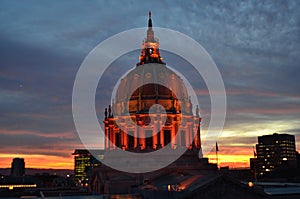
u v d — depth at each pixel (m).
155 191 85.69
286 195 93.31
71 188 149.50
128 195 88.50
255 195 85.25
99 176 121.25
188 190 85.00
